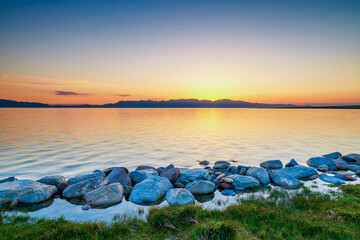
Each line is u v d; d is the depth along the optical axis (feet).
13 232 27.14
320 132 161.27
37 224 30.27
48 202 42.34
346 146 107.34
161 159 83.71
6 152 91.25
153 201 42.29
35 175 62.18
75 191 45.39
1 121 271.69
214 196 45.96
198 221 30.68
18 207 39.37
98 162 78.02
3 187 43.83
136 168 69.56
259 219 31.55
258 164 76.64
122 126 215.31
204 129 188.24
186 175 56.03
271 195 43.91
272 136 142.10
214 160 82.53
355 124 228.22
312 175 60.49
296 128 191.72
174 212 31.81
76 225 28.63
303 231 27.55
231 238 24.48
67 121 281.13
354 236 25.49
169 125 229.25
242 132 165.17
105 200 41.70
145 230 28.96
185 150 100.07
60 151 94.79
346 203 37.58
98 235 26.84
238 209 34.68
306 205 37.09
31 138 130.31
